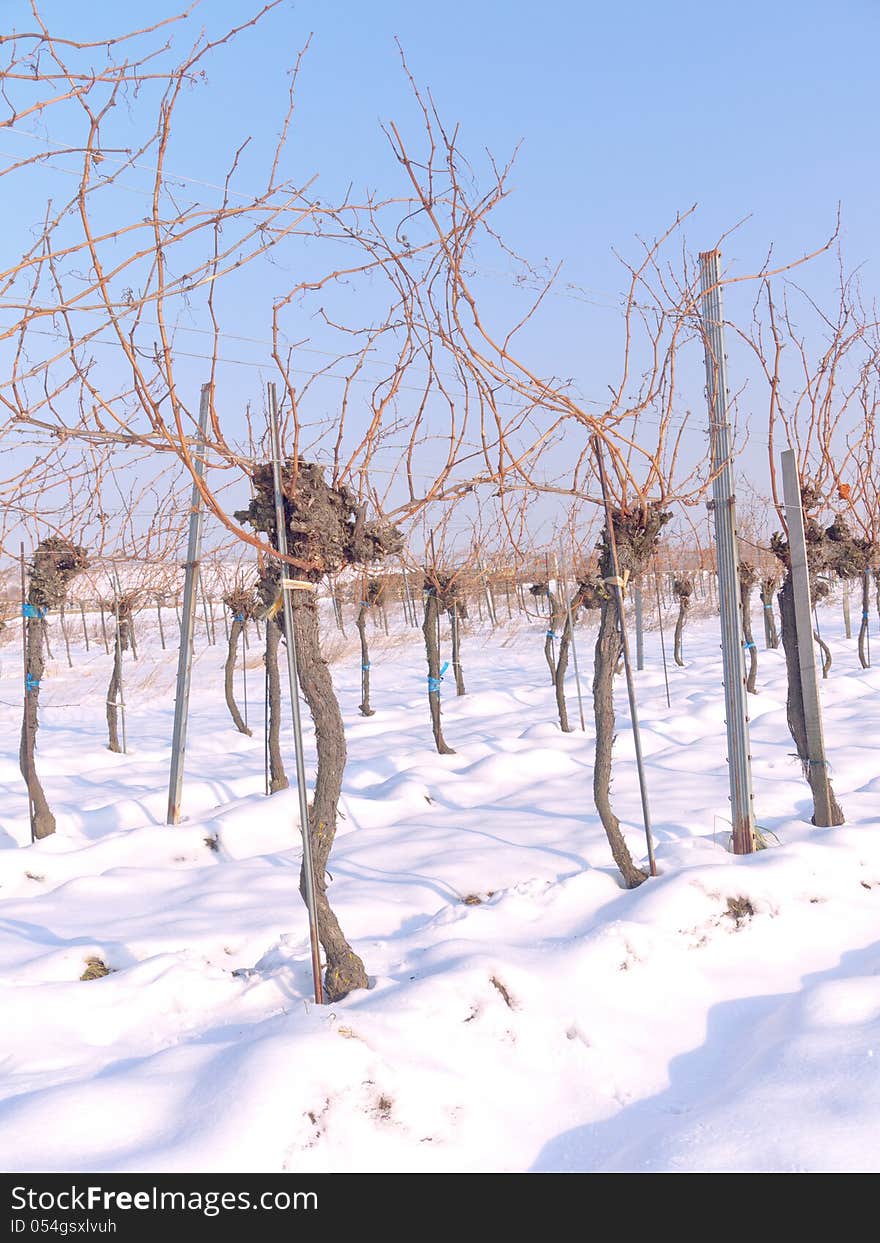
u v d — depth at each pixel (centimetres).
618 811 668
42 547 689
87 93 265
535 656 2150
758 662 1661
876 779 729
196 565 718
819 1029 357
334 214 350
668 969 411
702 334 578
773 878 475
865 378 731
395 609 3544
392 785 770
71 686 1894
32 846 651
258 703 1620
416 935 443
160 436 342
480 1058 335
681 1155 289
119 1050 347
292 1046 301
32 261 272
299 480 385
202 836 641
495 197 394
